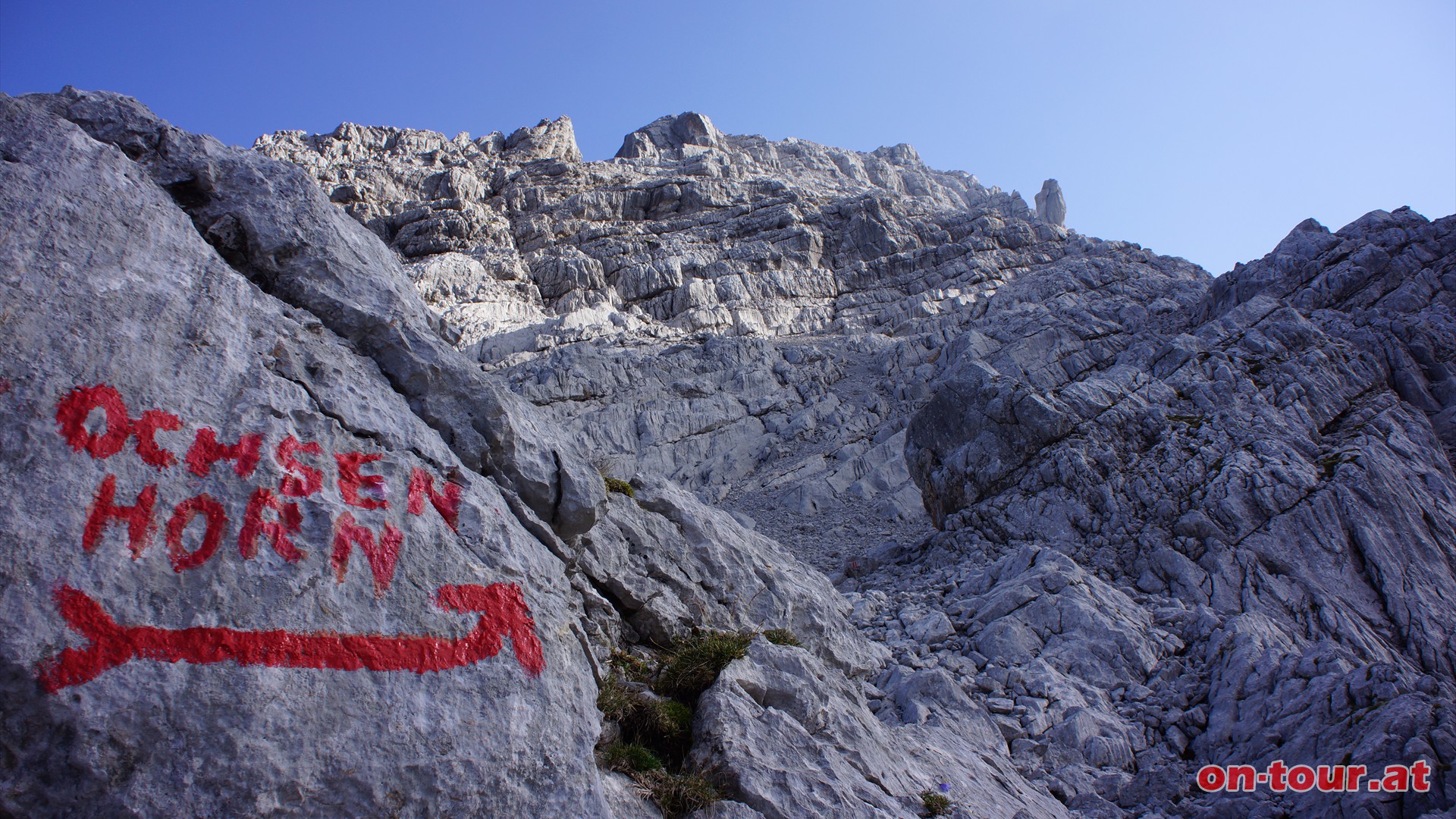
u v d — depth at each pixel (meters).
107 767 4.75
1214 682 13.81
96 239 6.11
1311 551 18.44
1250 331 25.95
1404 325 26.36
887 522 30.14
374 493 6.37
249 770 5.03
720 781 7.32
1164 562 18.91
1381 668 11.62
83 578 5.05
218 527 5.61
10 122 6.25
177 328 6.15
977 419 23.84
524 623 6.57
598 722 6.73
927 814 8.45
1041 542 20.88
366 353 7.39
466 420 7.56
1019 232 65.06
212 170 7.35
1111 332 40.78
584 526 8.23
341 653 5.63
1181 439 22.16
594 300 53.91
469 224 58.62
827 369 46.16
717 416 41.03
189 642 5.20
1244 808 10.27
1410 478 20.19
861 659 12.66
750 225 64.75
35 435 5.29
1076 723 12.69
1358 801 9.31
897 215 67.38
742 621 10.85
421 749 5.60
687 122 97.31
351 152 73.69
